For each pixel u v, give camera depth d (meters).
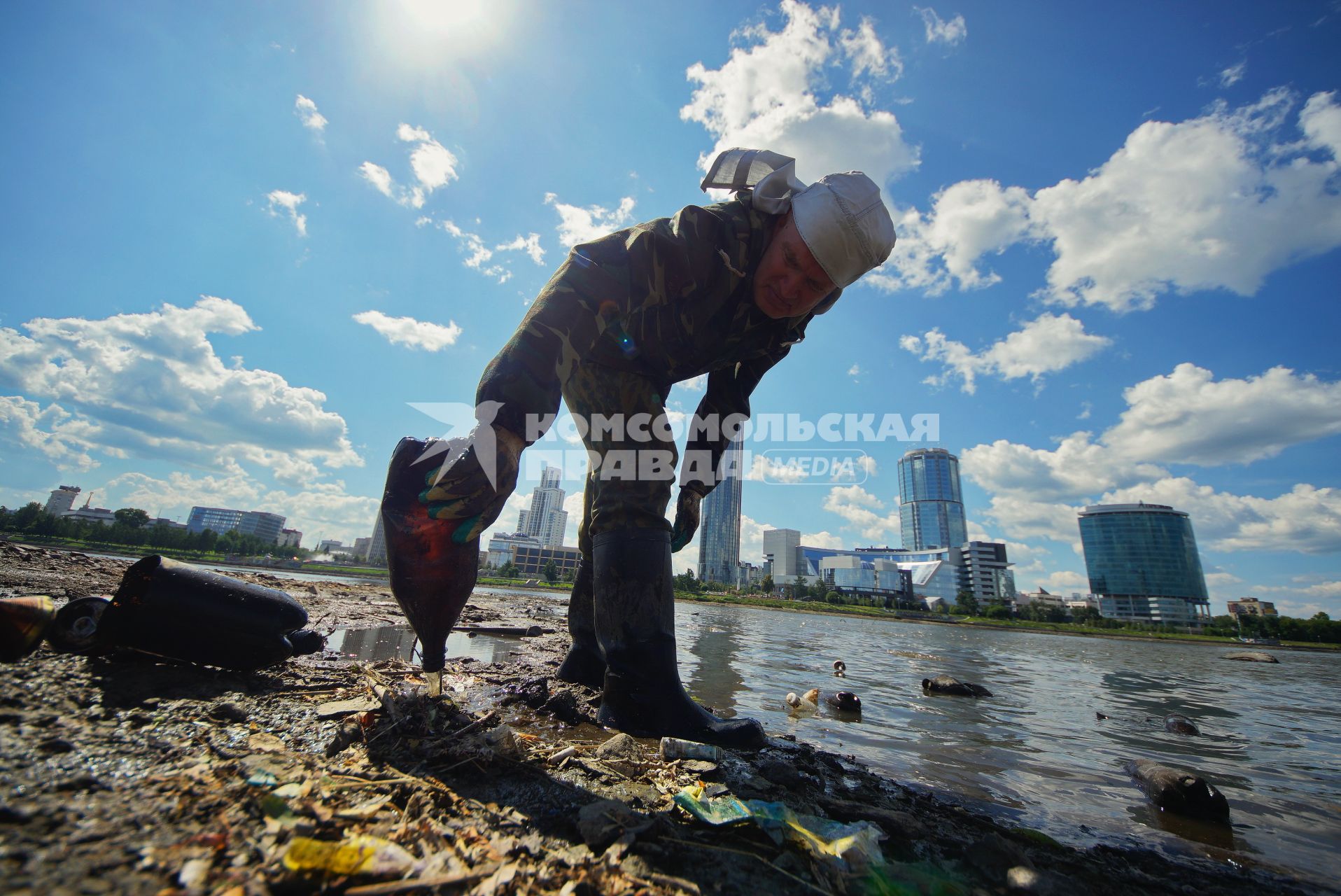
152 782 1.09
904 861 1.43
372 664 2.90
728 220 2.33
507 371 1.66
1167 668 14.93
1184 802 2.35
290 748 1.44
